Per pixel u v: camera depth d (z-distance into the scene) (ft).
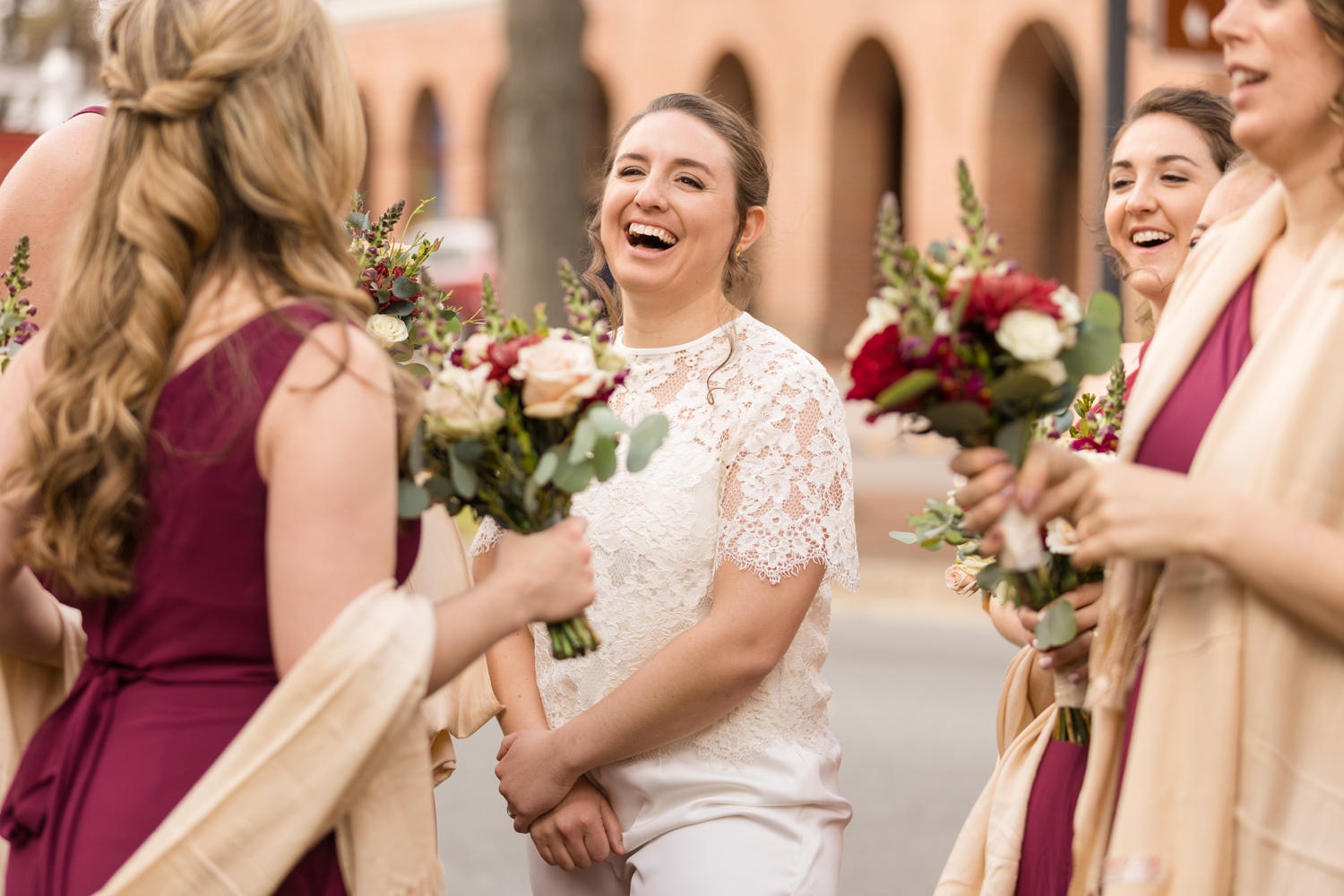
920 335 6.54
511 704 9.50
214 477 6.39
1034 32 53.11
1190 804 6.38
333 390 6.39
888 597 34.50
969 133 55.11
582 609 7.29
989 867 8.39
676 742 9.03
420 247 9.42
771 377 9.11
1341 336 6.22
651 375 9.43
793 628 8.78
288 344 6.40
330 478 6.31
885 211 6.63
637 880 9.07
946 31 55.47
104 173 6.77
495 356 7.18
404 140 77.92
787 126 61.87
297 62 6.72
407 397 7.01
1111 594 6.98
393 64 77.56
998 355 6.70
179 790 6.44
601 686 9.18
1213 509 6.13
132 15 6.86
